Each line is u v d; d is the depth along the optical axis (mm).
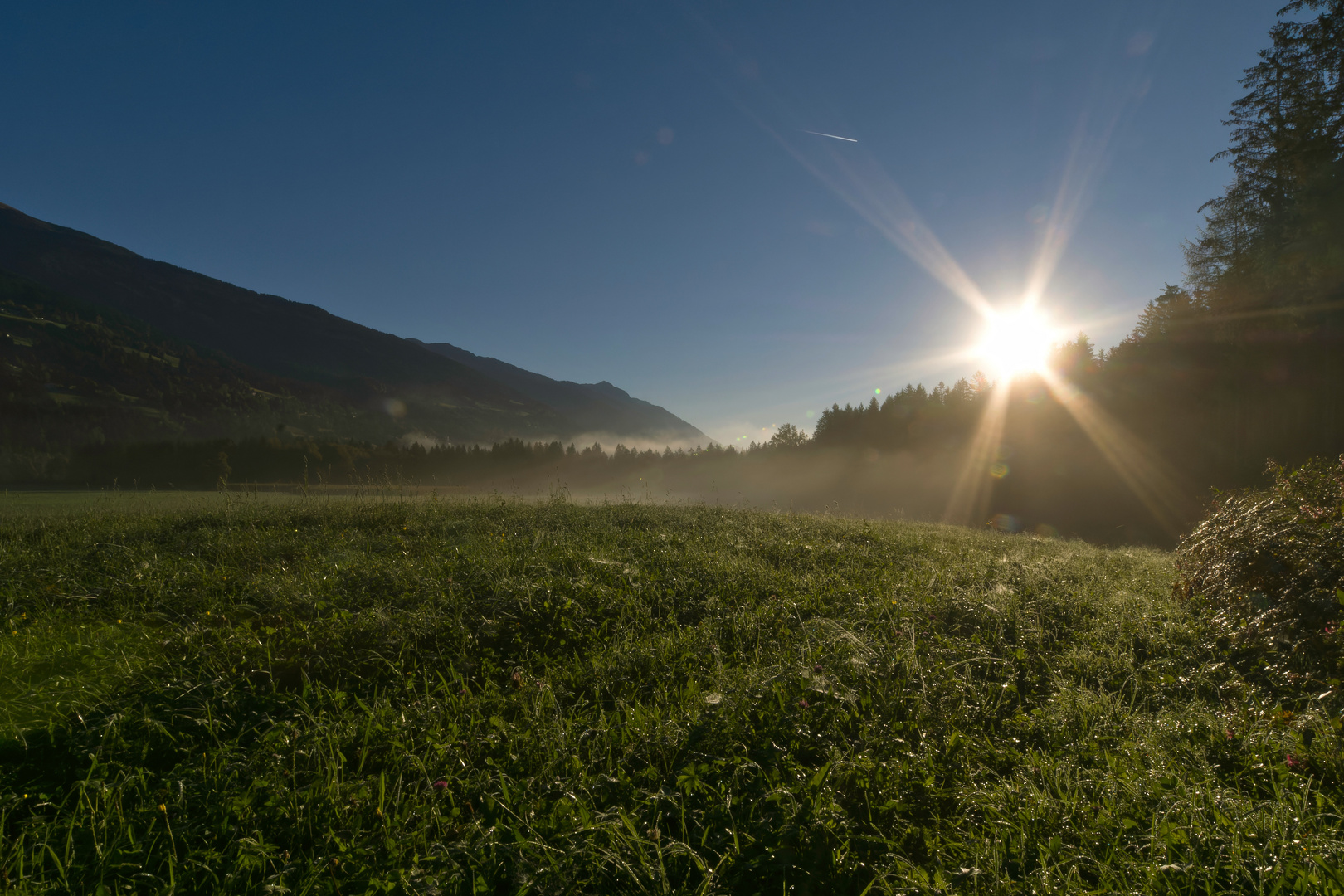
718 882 2043
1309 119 27234
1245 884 1951
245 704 3291
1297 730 2982
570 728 3035
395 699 3492
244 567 6066
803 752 2930
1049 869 2035
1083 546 12438
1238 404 29641
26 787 2574
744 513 11406
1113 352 36812
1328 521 4504
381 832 2322
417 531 8008
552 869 2055
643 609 4875
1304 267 26234
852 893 2096
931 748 2961
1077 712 3371
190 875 2117
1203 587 5469
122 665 3559
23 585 5281
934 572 6445
